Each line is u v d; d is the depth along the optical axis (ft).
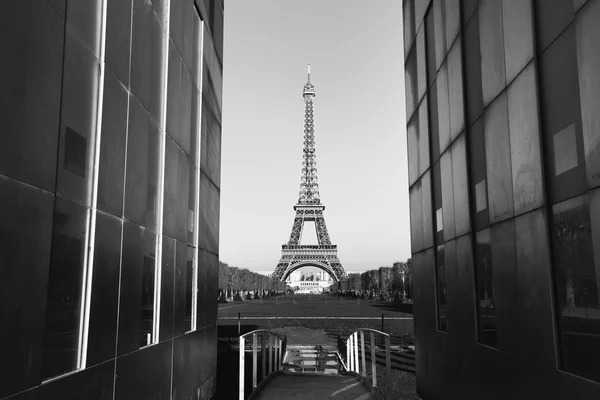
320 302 513.45
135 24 44.21
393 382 86.43
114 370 38.93
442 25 60.95
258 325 203.51
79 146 33.63
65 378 31.22
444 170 60.49
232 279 591.78
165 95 53.31
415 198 76.79
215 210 79.61
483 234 47.57
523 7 37.73
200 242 68.54
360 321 226.38
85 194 34.55
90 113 35.32
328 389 61.77
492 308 45.32
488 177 45.68
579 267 30.66
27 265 27.32
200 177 68.80
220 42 84.89
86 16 34.78
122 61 40.96
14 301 26.11
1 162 25.12
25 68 27.25
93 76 35.73
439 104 62.69
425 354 70.44
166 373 52.42
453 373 57.06
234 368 101.45
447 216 59.36
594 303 28.94
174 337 55.47
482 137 47.42
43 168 29.04
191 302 64.54
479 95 48.24
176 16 57.88
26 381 27.07
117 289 39.81
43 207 29.07
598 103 28.02
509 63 40.60
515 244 39.78
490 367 45.39
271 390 61.11
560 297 33.06
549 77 34.17
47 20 29.53
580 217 30.45
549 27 34.12
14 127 26.22
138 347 44.27
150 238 48.26
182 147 60.03
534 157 36.22
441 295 62.75
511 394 40.81
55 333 30.58
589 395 29.40
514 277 40.06
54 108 30.35
